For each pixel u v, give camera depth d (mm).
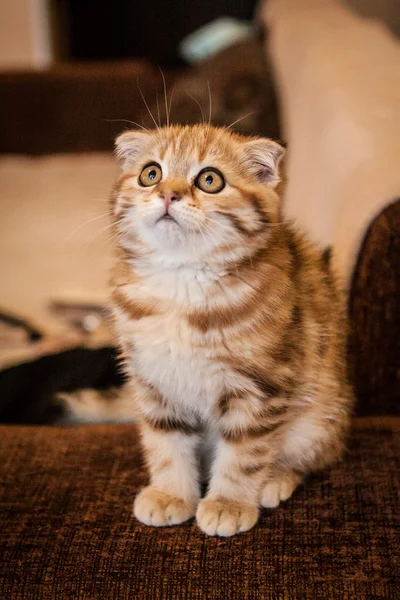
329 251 1394
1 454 1243
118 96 3273
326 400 1226
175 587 971
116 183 1264
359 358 1318
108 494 1158
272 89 2695
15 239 2566
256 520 1092
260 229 1151
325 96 1978
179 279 1139
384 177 1339
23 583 986
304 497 1146
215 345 1102
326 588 958
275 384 1125
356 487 1148
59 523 1089
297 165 2174
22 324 2006
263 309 1111
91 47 4484
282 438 1188
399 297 1266
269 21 3225
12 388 1526
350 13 2914
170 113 2613
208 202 1125
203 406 1177
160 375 1160
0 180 3064
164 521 1094
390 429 1288
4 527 1082
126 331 1176
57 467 1218
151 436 1225
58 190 2955
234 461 1152
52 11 4379
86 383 1518
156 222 1115
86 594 970
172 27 4305
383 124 1635
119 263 1219
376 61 2117
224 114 2541
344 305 1297
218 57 2963
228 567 996
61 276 2314
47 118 3291
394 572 974
